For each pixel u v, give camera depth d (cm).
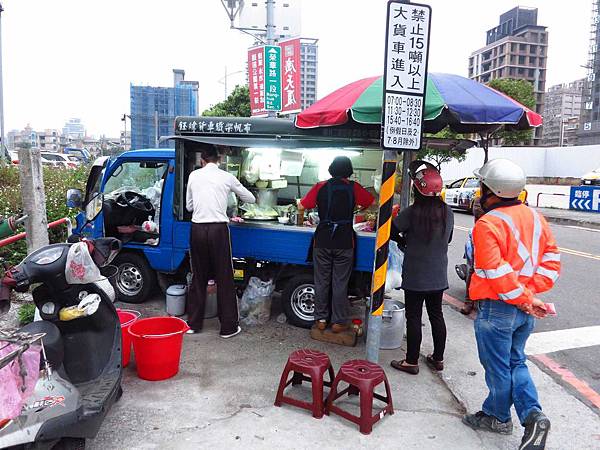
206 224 457
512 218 286
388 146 345
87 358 307
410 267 391
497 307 288
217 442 298
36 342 243
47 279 286
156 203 570
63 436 249
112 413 328
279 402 343
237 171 552
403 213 391
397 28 334
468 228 1347
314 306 489
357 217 510
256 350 444
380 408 343
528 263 285
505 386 296
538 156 3950
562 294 683
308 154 569
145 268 559
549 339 509
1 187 999
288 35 1166
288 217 528
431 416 338
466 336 505
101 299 319
